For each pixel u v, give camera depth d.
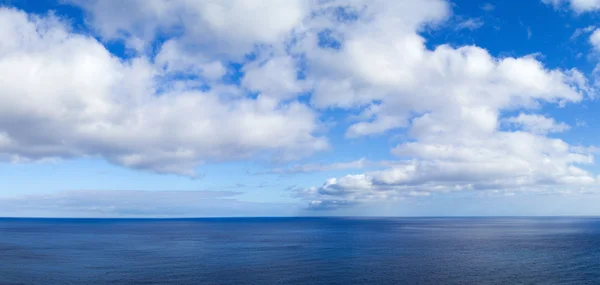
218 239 151.38
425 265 77.88
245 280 63.88
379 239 146.62
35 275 69.19
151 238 158.75
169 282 62.81
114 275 68.75
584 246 113.31
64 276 68.12
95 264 81.75
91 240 148.75
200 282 62.62
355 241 137.50
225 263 82.00
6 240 149.00
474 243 126.38
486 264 78.75
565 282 61.25
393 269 73.19
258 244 127.38
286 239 149.25
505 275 66.88
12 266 79.50
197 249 112.00
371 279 64.31
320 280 63.62
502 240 137.88
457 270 71.88
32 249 114.00
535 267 74.62
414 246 117.25
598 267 74.12
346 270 72.38
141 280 64.44
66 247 120.06
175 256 95.06
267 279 64.56
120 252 105.06
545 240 136.50
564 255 92.19
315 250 107.00
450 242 131.00
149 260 87.81
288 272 70.56
